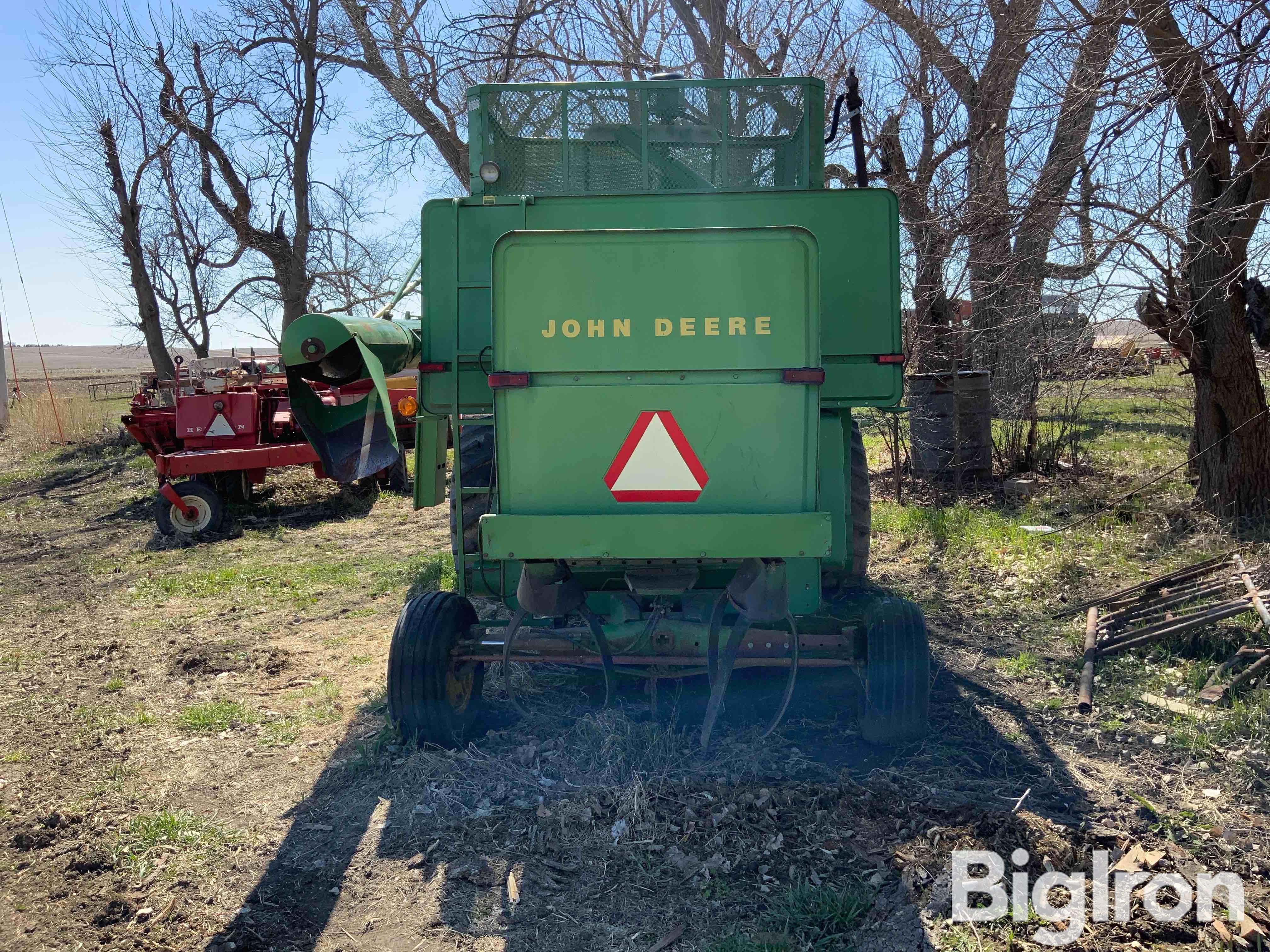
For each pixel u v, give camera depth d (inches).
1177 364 437.4
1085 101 252.2
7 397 950.4
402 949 128.8
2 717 213.3
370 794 170.1
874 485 430.6
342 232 867.4
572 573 168.6
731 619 178.5
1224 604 209.9
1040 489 396.5
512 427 147.6
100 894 143.3
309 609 297.6
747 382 145.6
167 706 218.7
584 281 144.7
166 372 830.5
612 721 185.8
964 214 330.3
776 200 183.6
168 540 413.4
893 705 172.7
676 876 141.3
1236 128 267.7
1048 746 178.2
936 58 377.7
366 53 658.8
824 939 125.3
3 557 402.9
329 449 208.8
